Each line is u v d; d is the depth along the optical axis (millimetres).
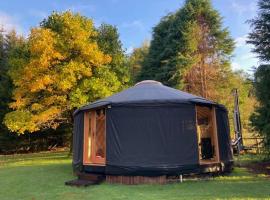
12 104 19422
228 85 29219
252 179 9719
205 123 12547
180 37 28625
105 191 8594
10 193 9047
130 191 8469
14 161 19578
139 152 9945
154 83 12320
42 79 18328
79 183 9688
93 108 11000
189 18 28984
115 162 10039
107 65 21562
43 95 19734
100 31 22953
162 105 10180
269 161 14250
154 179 9805
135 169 9812
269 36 13938
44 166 15156
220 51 29812
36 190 9219
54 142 31734
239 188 8258
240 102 29547
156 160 9867
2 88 27469
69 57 19656
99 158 11500
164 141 10000
